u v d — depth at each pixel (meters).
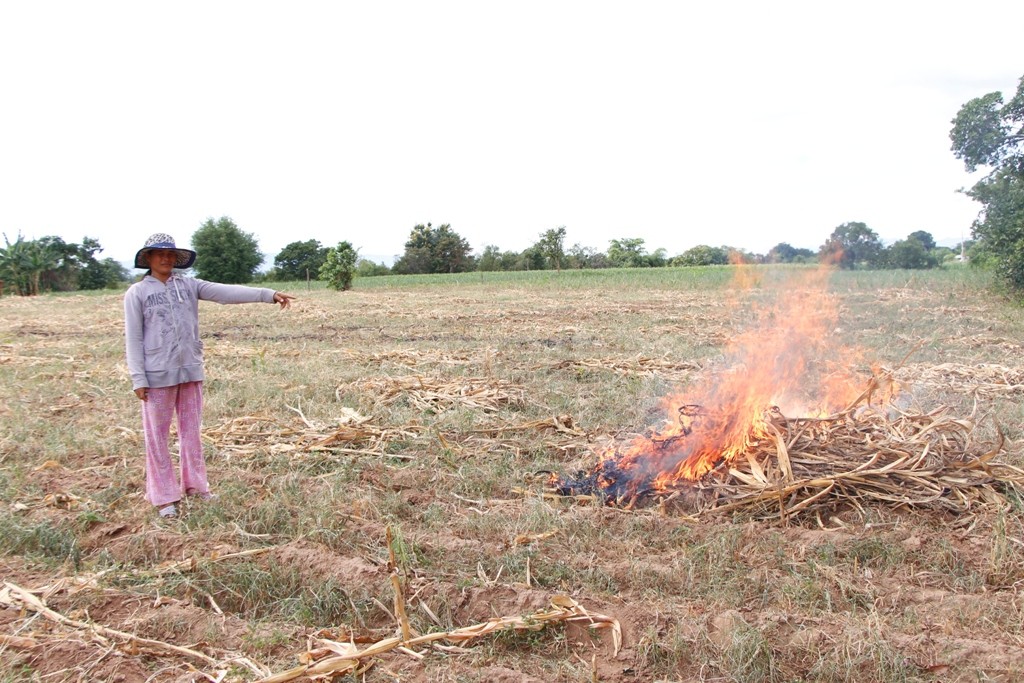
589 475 5.95
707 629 3.74
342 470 6.07
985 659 3.44
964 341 13.03
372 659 3.53
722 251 52.78
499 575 4.32
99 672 3.45
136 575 4.38
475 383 9.25
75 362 12.38
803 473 5.43
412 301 26.11
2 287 42.75
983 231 21.09
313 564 4.46
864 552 4.55
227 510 5.30
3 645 3.63
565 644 3.70
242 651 3.67
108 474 6.21
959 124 23.53
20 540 4.84
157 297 5.23
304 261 55.44
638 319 17.92
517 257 58.78
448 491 5.74
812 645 3.55
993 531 4.72
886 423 6.06
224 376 10.32
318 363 11.36
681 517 5.13
